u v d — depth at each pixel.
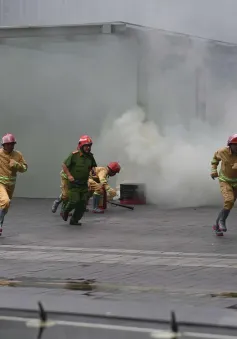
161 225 17.44
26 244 14.52
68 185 17.42
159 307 9.05
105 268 11.89
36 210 20.72
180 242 14.77
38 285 10.52
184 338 7.64
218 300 9.48
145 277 11.12
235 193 15.61
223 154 15.46
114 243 14.66
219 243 14.66
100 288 10.30
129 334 7.84
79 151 17.12
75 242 14.77
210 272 11.52
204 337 7.69
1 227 15.60
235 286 10.45
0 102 24.38
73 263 12.35
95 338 7.69
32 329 8.08
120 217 19.12
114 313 8.73
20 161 15.72
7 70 24.23
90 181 20.08
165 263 12.34
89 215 19.56
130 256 13.04
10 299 9.52
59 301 9.40
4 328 8.12
